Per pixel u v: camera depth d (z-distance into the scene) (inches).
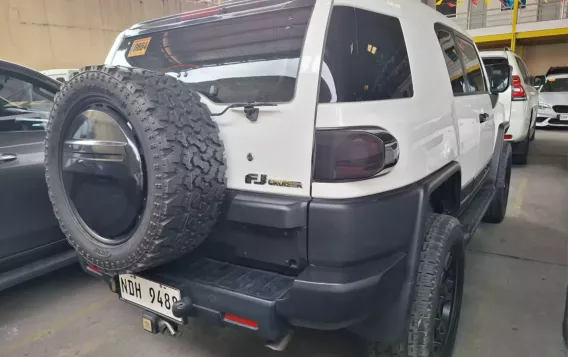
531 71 586.2
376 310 60.1
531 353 85.1
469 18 543.5
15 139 102.1
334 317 55.9
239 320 60.1
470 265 126.0
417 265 66.5
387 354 70.9
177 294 63.0
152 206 56.9
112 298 113.0
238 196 62.5
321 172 56.7
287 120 58.2
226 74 71.7
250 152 61.6
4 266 99.2
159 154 55.6
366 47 64.1
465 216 112.9
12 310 106.9
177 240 59.3
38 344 92.7
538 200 193.0
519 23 503.8
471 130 105.8
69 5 406.6
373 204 57.9
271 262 63.2
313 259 58.7
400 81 68.5
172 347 90.7
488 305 103.4
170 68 82.3
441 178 75.7
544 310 100.6
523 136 252.8
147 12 475.5
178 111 58.7
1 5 360.5
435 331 76.9
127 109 57.3
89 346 91.7
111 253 62.6
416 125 67.5
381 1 68.9
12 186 98.0
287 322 59.9
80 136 64.4
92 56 432.1
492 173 147.2
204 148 59.4
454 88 93.7
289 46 65.4
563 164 270.2
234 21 71.4
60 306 108.9
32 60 386.0
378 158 56.9
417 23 78.2
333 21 60.1
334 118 56.1
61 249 110.6
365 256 58.7
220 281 62.7
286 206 57.7
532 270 121.8
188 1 518.9
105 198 62.7
